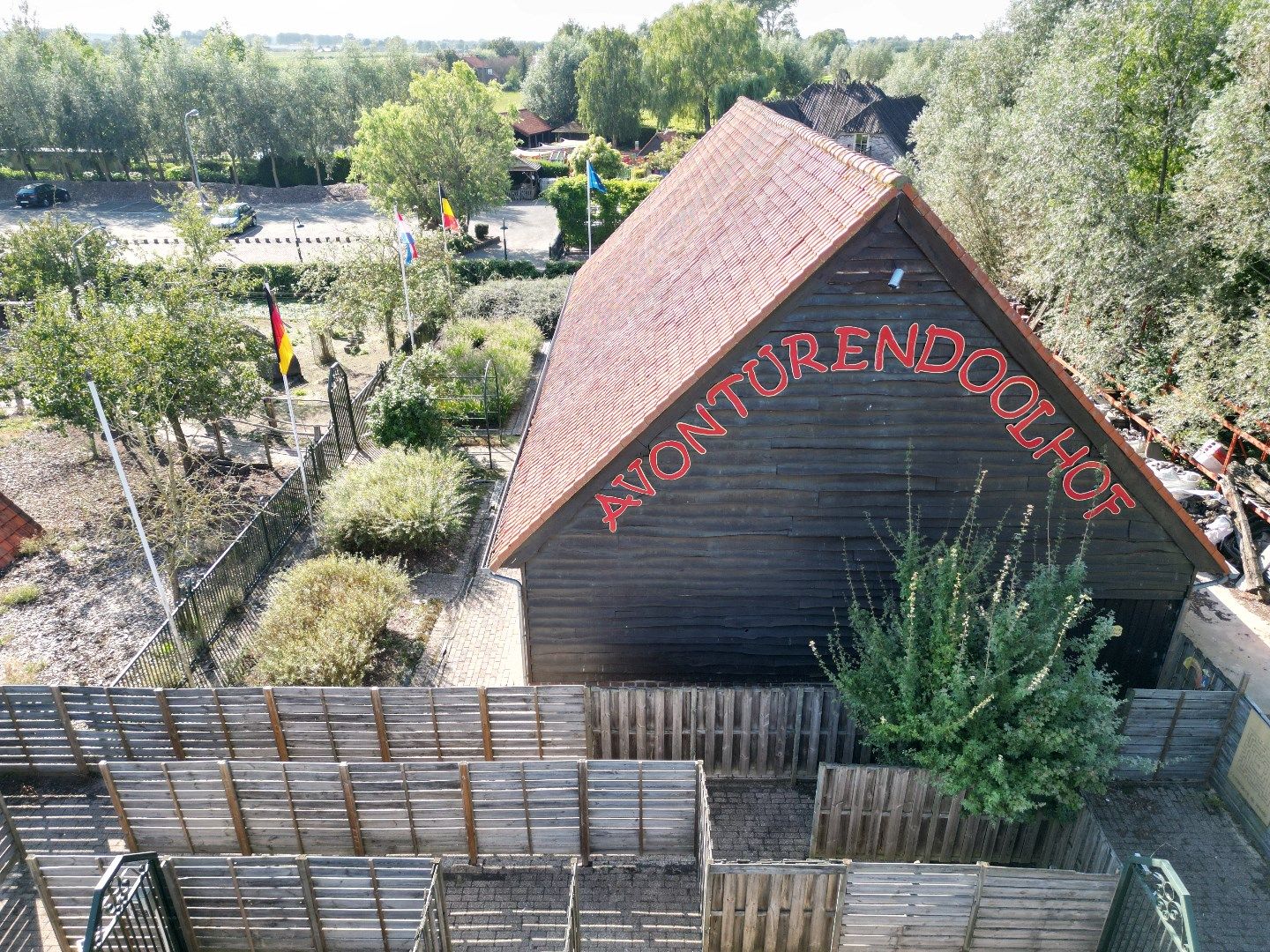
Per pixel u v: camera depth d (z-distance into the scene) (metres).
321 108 70.31
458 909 9.86
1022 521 11.34
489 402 24.05
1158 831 10.91
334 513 17.08
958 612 9.88
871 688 10.16
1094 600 12.30
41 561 17.64
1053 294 27.89
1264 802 10.58
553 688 11.06
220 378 20.92
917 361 10.68
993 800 8.98
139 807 10.22
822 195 11.50
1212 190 19.14
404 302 29.16
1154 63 23.81
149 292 21.20
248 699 11.20
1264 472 18.05
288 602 14.30
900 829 10.19
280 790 10.04
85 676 14.27
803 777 11.66
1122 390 21.77
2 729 11.48
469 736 11.41
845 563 11.99
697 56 81.56
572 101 97.38
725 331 10.78
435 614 15.58
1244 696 10.89
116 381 17.78
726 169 18.12
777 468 11.31
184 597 14.61
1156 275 21.17
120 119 65.44
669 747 11.51
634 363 13.27
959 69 37.88
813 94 67.56
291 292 42.47
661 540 11.77
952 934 8.83
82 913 8.97
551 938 9.53
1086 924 8.67
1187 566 11.89
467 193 49.78
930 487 11.51
